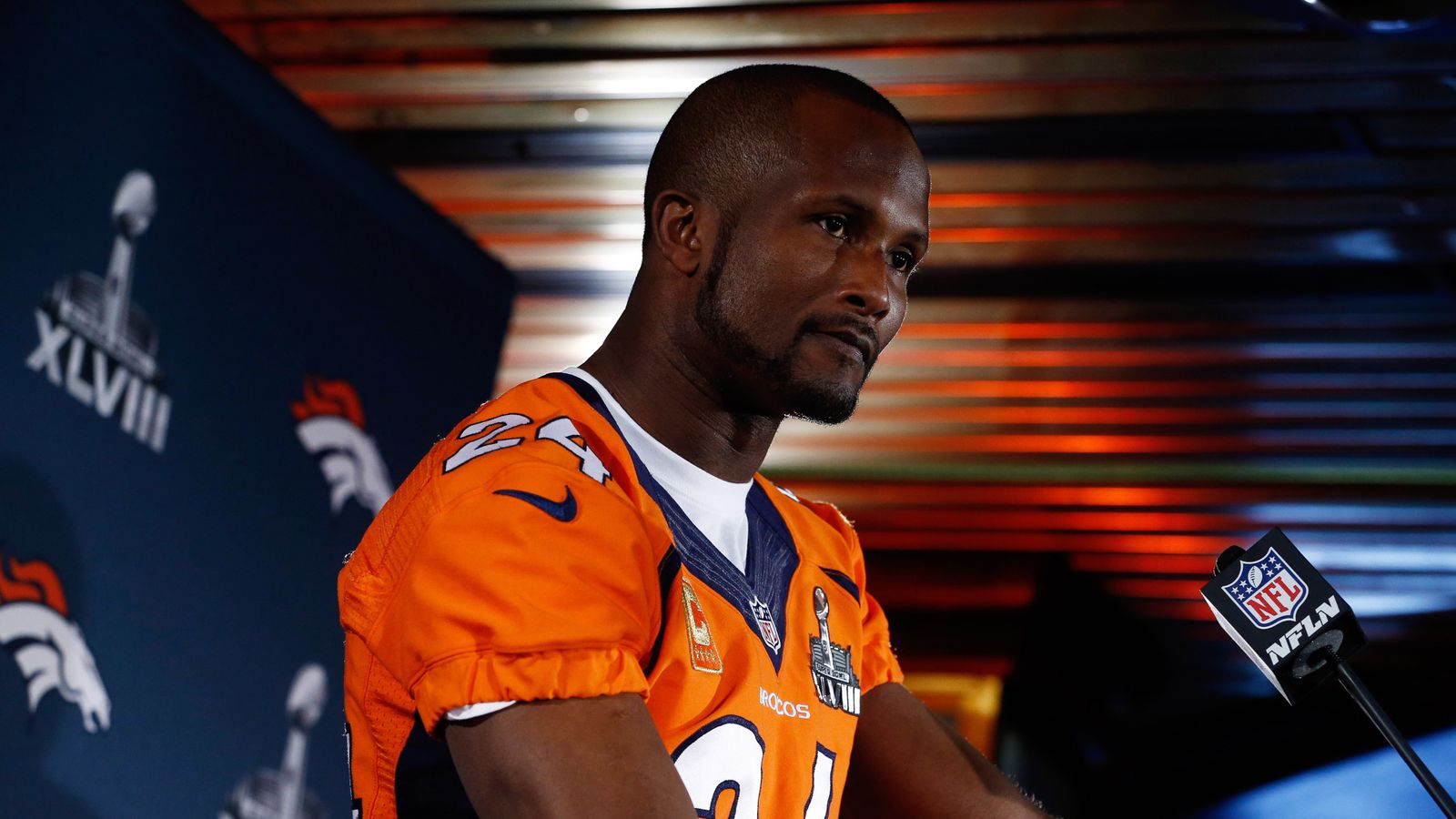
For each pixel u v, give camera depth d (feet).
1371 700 5.31
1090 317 17.76
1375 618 23.15
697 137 5.46
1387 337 17.84
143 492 9.98
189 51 10.78
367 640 4.88
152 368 10.18
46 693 9.09
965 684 24.62
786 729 5.29
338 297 12.05
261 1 13.37
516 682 4.45
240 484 10.78
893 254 5.43
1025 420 19.94
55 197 9.64
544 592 4.58
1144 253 16.65
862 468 21.26
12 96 9.46
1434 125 14.35
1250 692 23.71
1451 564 22.03
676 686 4.93
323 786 11.14
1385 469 20.36
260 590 10.83
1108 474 20.98
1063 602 23.62
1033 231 16.31
